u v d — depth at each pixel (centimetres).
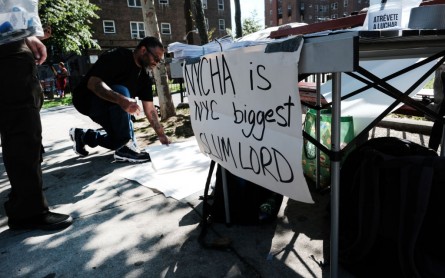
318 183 221
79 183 268
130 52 300
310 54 93
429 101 278
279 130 115
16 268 156
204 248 163
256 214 178
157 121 325
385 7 123
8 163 181
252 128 130
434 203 113
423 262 115
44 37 213
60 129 550
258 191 177
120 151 317
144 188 246
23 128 177
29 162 182
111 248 168
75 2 1403
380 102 219
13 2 148
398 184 119
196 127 186
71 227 193
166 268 149
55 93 1650
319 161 218
